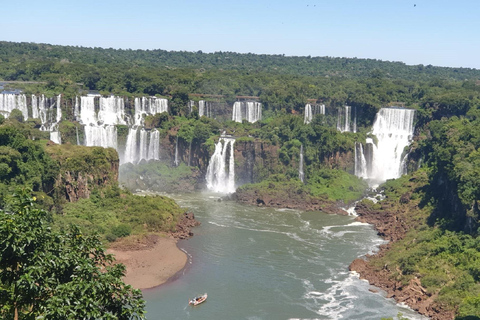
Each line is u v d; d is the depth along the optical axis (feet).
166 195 480.64
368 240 361.30
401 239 347.15
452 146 394.52
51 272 114.93
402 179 467.11
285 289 274.57
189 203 454.81
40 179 333.62
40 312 111.14
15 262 109.81
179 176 517.14
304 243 351.87
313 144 522.06
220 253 327.26
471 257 276.62
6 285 110.32
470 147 380.99
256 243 349.00
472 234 304.30
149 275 285.43
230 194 487.20
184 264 304.91
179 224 371.56
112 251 310.65
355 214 432.66
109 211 356.18
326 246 346.33
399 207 411.54
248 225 392.27
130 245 321.32
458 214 333.83
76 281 111.04
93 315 106.52
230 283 280.51
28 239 105.81
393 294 268.21
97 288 111.86
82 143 513.04
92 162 375.86
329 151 513.86
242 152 518.37
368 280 287.89
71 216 331.98
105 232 327.26
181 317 239.71
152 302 253.85
